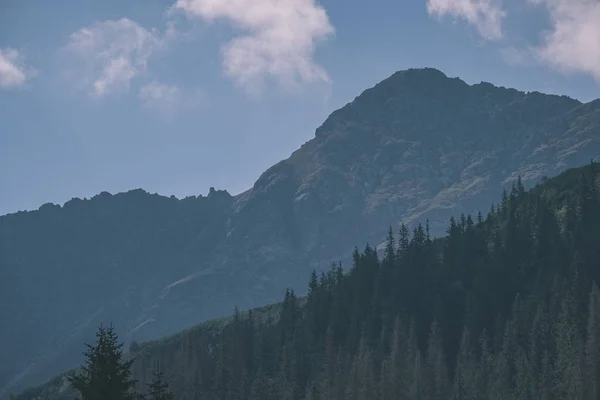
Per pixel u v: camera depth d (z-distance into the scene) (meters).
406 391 178.50
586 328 177.75
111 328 75.38
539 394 162.12
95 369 73.19
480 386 171.12
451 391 175.12
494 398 165.38
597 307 169.38
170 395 82.81
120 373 73.88
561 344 174.00
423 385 177.00
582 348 163.88
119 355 74.31
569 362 166.38
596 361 161.00
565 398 161.38
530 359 176.12
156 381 83.62
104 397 72.31
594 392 157.38
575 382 159.50
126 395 74.69
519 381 167.50
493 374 175.38
